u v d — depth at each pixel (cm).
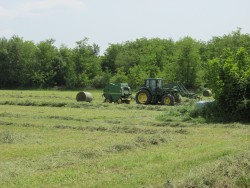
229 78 2527
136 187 1002
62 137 1867
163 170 1172
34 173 1144
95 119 2612
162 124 2364
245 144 1630
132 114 2945
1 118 2603
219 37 9550
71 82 9644
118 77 8588
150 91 3881
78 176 1111
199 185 971
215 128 2198
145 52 10081
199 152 1454
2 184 1029
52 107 3516
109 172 1160
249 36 9100
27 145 1634
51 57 10206
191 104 2883
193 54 7425
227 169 1082
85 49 10019
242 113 2503
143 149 1545
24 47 10162
